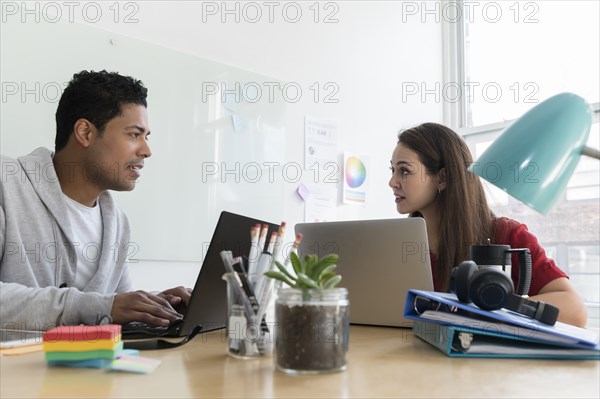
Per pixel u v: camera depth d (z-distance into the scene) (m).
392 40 3.18
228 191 2.38
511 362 0.71
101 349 0.66
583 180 2.69
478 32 3.31
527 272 1.10
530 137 0.73
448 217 1.61
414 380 0.60
